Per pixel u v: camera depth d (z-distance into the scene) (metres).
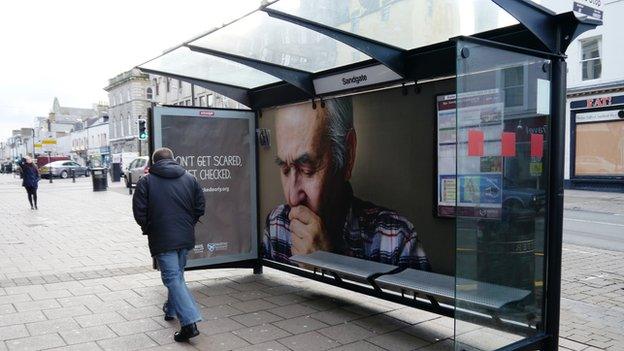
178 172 4.64
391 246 5.38
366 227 5.65
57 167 48.56
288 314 5.23
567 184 21.91
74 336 4.56
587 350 4.25
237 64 6.03
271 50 5.75
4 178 51.59
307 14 5.50
